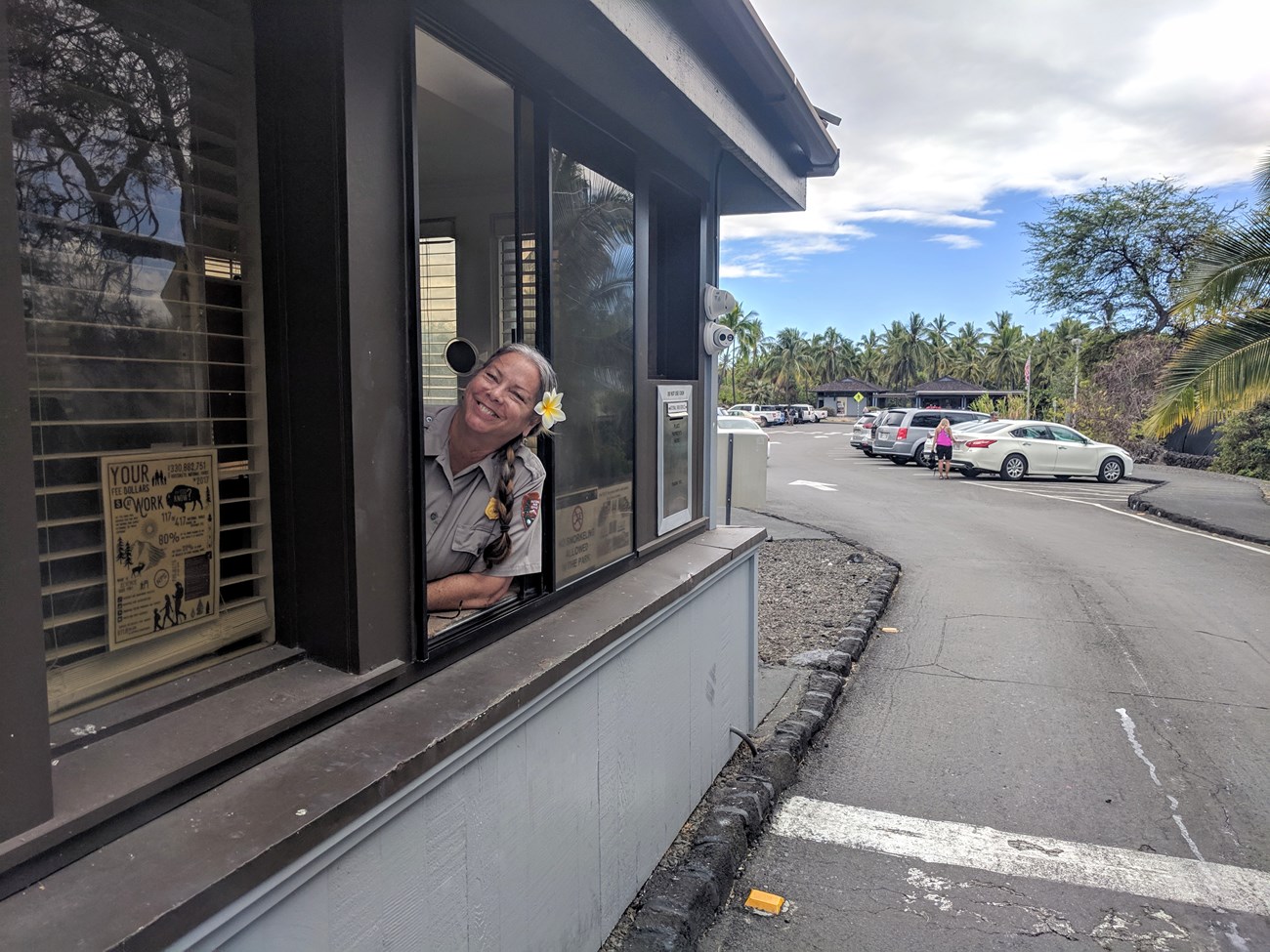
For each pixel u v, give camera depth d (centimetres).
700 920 290
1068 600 788
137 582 141
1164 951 288
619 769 266
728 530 410
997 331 9025
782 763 408
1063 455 1933
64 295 131
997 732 474
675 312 386
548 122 236
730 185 436
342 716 165
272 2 159
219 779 137
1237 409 1248
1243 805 392
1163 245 2842
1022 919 305
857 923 302
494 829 191
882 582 820
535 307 238
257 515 168
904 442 2288
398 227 174
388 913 155
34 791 108
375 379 168
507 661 207
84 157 133
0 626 104
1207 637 668
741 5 267
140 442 144
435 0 183
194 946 113
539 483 231
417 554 184
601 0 209
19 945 98
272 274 165
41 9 126
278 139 162
